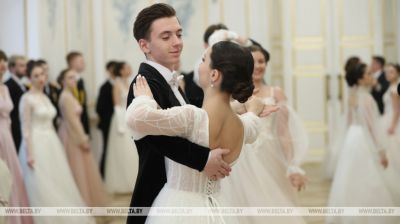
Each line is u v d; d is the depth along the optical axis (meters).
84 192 6.35
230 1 10.03
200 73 2.34
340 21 10.28
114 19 9.60
